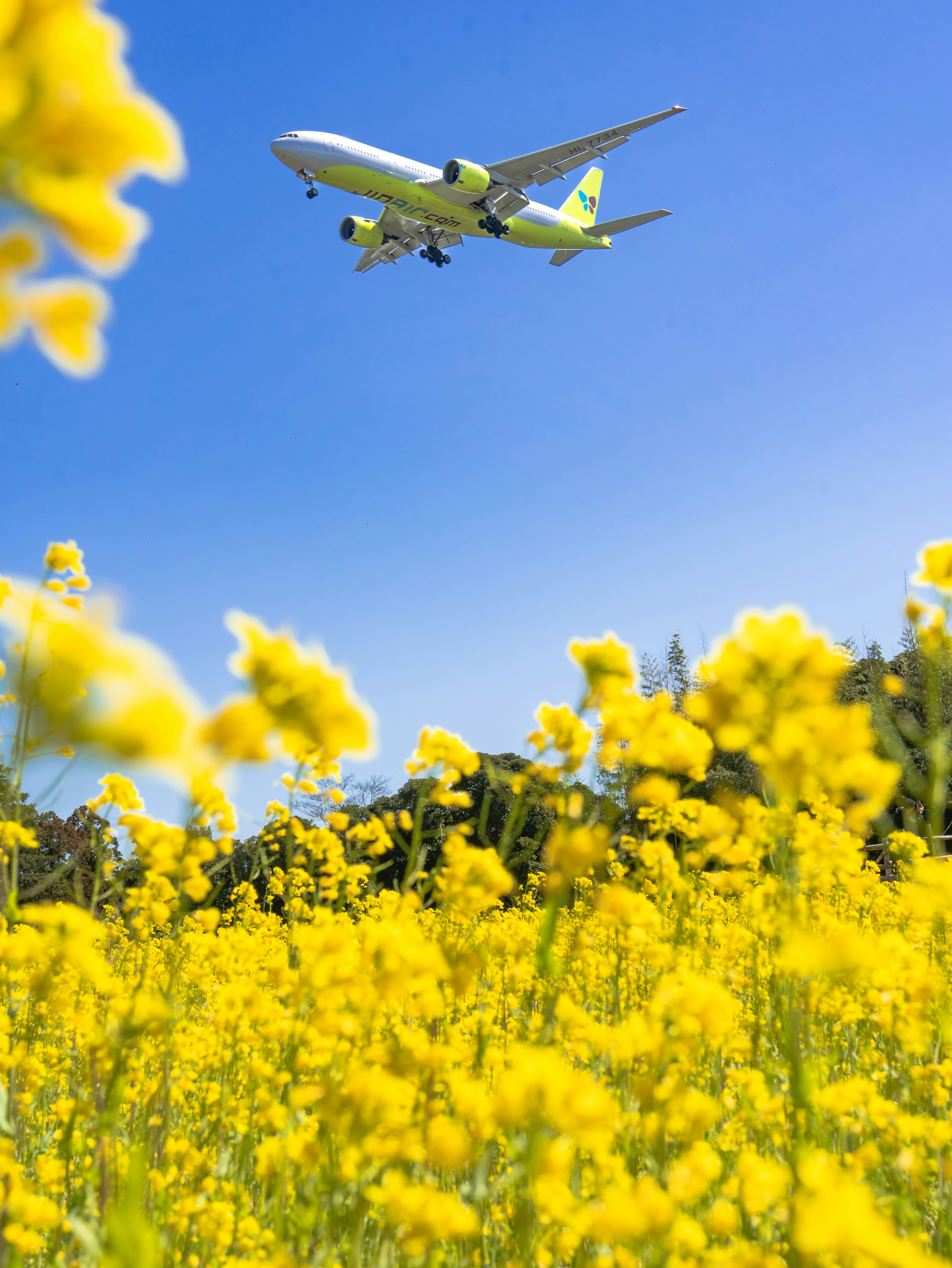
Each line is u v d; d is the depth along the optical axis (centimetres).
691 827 2131
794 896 1326
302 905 2772
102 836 1911
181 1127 2262
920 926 2922
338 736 575
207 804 1719
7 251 277
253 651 571
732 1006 1255
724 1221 1212
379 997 1273
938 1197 1591
